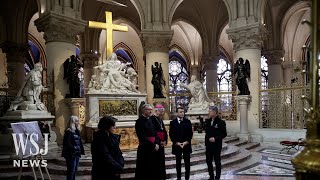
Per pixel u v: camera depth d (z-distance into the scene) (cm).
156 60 1912
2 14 2108
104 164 479
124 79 1363
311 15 210
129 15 2712
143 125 655
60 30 1493
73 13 1547
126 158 989
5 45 2092
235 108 1916
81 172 890
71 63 1470
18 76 2109
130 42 3297
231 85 3375
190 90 1684
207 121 802
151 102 1905
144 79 3316
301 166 201
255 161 1130
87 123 1251
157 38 1914
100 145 487
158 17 1920
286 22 2606
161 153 704
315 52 209
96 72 1374
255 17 1714
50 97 1464
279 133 1582
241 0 1723
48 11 1450
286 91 1642
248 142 1627
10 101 1347
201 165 1002
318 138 207
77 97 1473
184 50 3441
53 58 1479
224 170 979
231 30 1745
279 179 859
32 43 2880
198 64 3375
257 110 1681
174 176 892
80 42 2548
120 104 1314
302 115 1555
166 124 1262
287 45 3023
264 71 3300
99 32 2564
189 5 2506
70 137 682
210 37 2555
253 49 1702
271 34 2497
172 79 3491
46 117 1195
